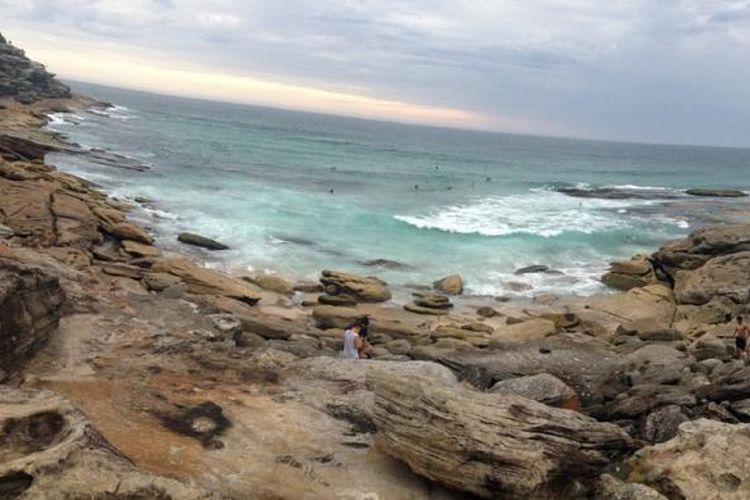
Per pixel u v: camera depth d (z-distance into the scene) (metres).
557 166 113.88
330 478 8.39
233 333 14.73
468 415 8.34
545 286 30.38
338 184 56.66
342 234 35.97
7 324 9.60
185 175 50.94
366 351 18.77
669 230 43.19
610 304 27.58
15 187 30.42
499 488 7.85
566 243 38.12
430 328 23.39
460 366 18.50
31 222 26.09
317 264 30.08
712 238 30.69
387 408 9.07
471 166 96.69
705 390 14.75
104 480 6.21
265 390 10.98
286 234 34.47
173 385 10.52
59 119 84.12
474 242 36.72
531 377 15.03
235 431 9.22
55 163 46.81
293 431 9.51
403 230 38.09
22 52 101.38
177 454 8.27
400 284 28.81
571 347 20.98
